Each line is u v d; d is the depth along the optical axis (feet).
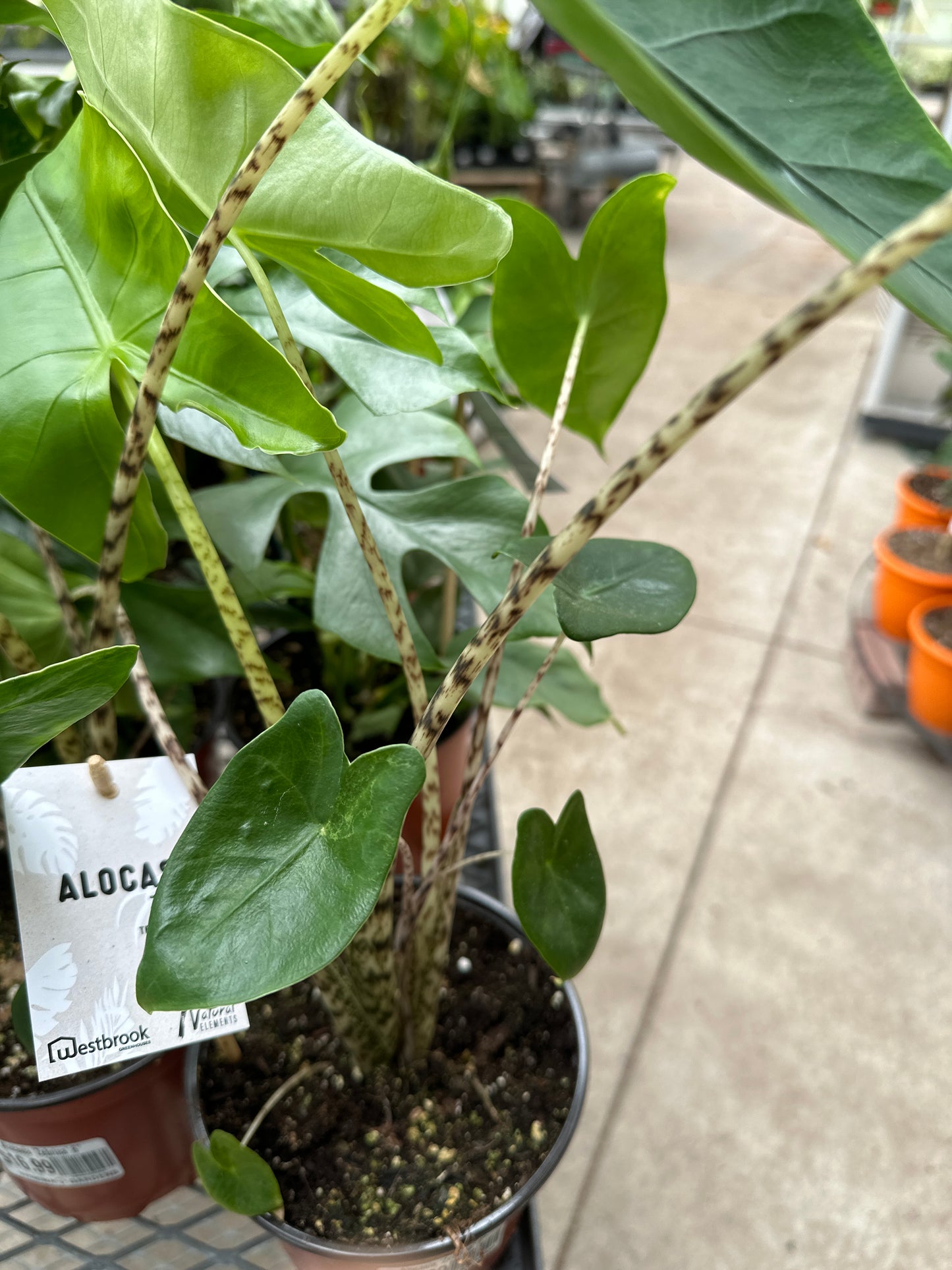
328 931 0.64
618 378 1.29
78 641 1.17
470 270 0.77
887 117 0.72
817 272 7.52
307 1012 1.37
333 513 1.35
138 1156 1.30
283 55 1.25
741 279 7.38
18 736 0.79
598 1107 2.34
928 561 3.41
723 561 4.29
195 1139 1.14
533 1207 1.28
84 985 0.96
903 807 3.17
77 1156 1.24
